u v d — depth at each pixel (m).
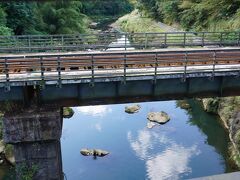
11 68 20.58
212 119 33.94
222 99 33.81
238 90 22.50
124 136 31.31
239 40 31.39
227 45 32.34
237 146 26.95
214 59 21.56
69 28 52.16
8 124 19.36
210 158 27.38
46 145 20.08
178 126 33.00
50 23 50.44
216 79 21.97
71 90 20.38
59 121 19.64
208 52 23.00
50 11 49.06
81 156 27.89
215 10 50.06
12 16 43.59
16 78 19.27
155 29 68.38
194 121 33.88
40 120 19.45
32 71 20.91
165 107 37.78
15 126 19.42
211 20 50.59
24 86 19.61
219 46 31.53
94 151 28.14
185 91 21.78
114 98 21.00
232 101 32.34
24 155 20.14
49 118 19.50
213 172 25.45
